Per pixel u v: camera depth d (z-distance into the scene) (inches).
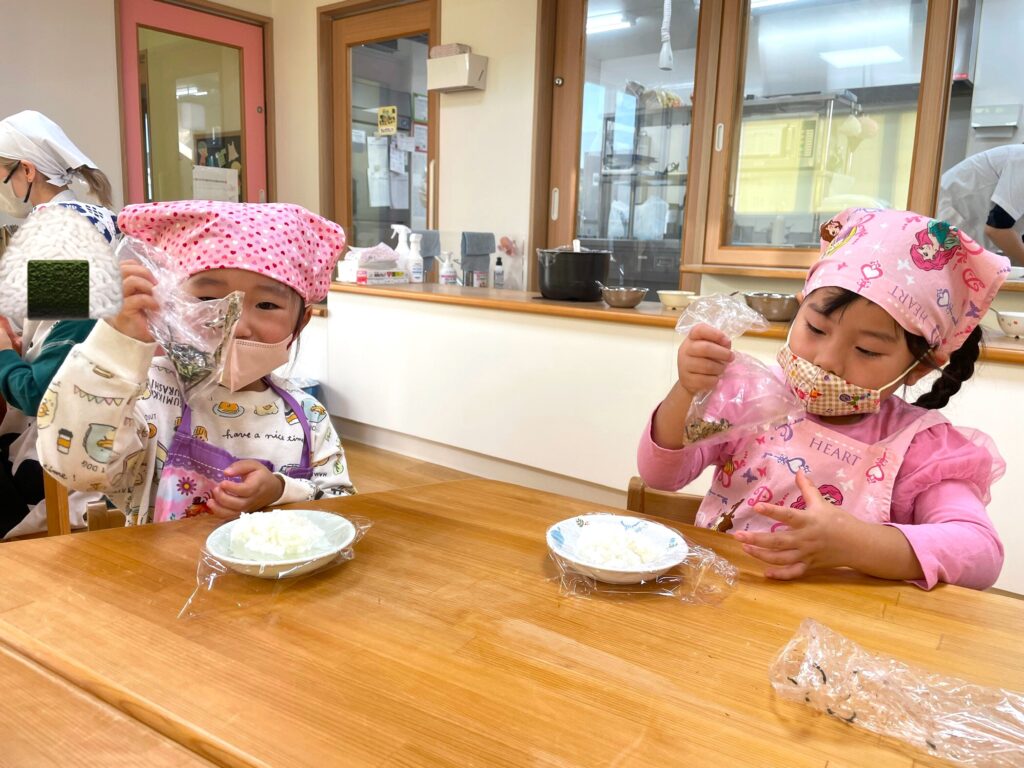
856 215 44.3
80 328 55.6
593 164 152.4
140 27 163.8
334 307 137.6
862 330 40.5
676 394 45.3
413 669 24.5
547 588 31.6
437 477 121.6
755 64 131.8
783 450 46.5
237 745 20.1
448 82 156.9
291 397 52.4
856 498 44.4
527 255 156.0
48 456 38.9
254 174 191.5
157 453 46.9
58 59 150.6
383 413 132.3
